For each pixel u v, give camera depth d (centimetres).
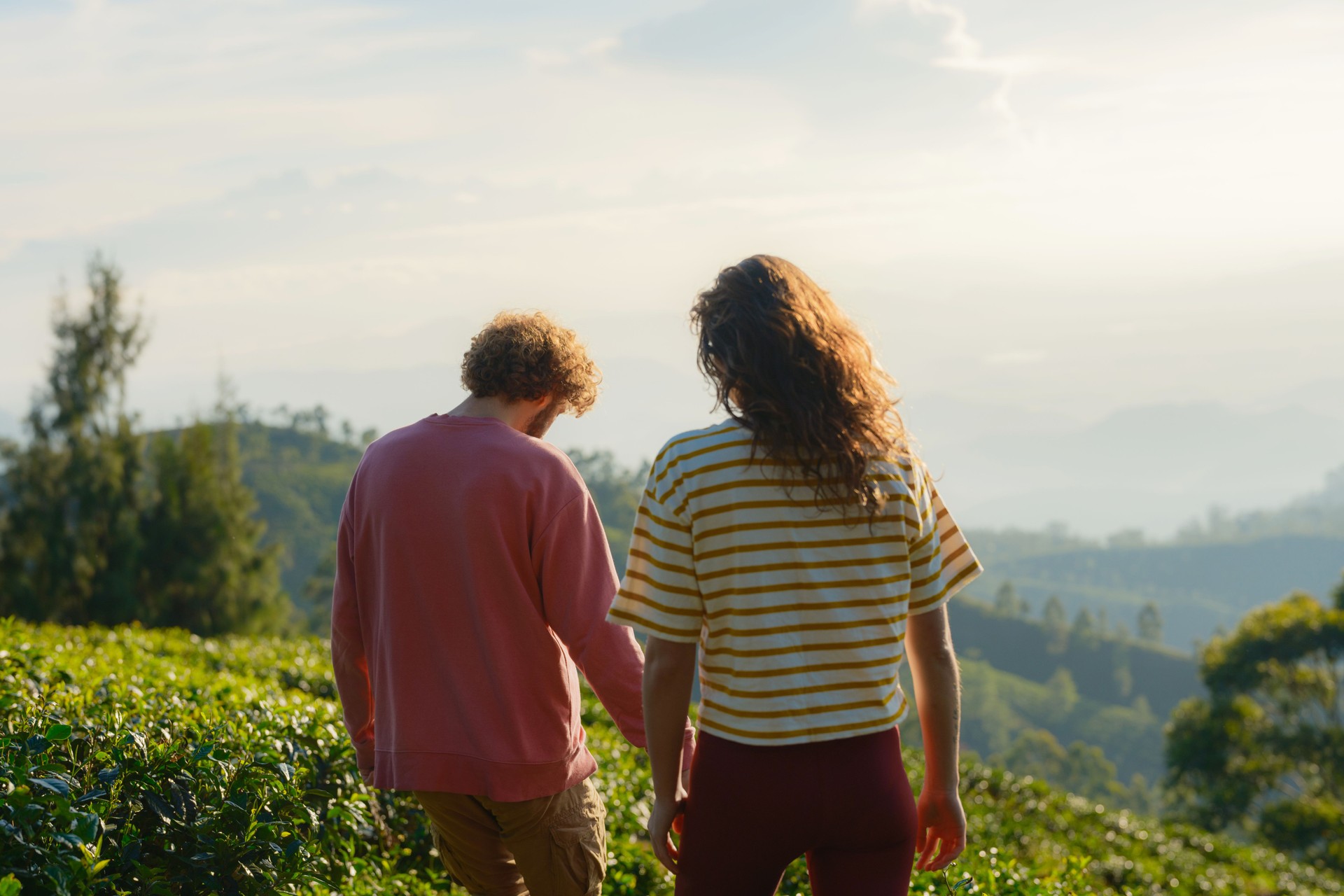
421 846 382
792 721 178
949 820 203
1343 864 2419
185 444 3241
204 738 306
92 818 220
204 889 251
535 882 253
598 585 242
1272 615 3008
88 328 3064
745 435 183
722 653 184
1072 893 427
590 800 261
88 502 2994
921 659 200
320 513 13438
